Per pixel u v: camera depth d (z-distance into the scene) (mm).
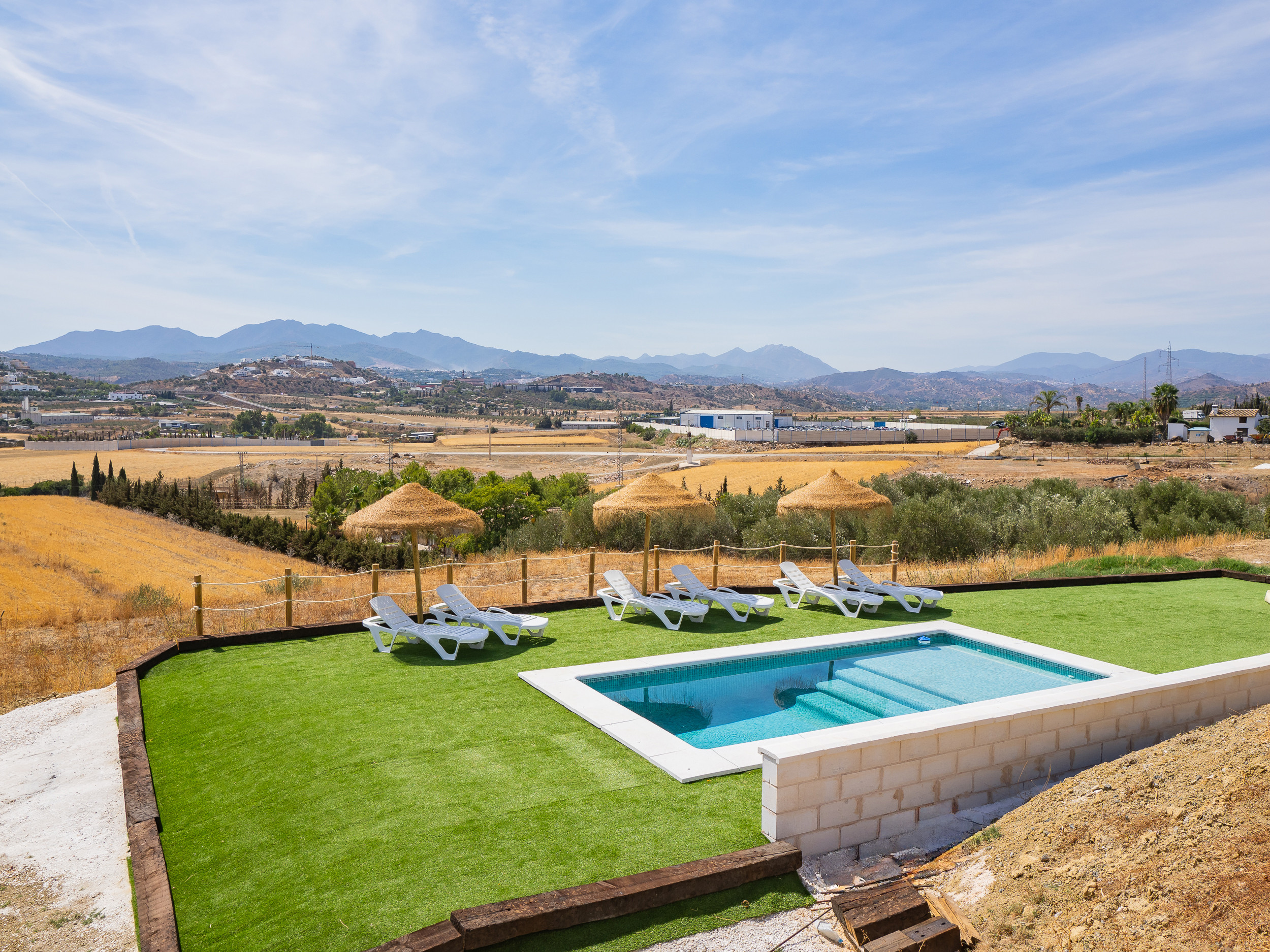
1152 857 4109
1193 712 6984
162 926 4281
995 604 12703
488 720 7195
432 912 4227
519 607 11820
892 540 21047
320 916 4250
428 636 9328
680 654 9281
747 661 9430
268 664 9211
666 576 17047
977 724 5730
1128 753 6594
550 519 26875
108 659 10641
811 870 4859
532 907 4051
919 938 3959
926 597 12156
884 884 4727
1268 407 118562
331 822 5293
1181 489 26703
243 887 4672
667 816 5312
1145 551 18625
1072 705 6223
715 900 4449
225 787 6027
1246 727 5168
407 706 7590
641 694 8500
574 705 7449
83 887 5090
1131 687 6617
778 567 18812
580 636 10586
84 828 5895
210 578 26219
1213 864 3877
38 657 10742
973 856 4945
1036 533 21781
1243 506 25109
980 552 20625
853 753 5164
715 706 8125
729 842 4969
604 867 4664
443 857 4785
